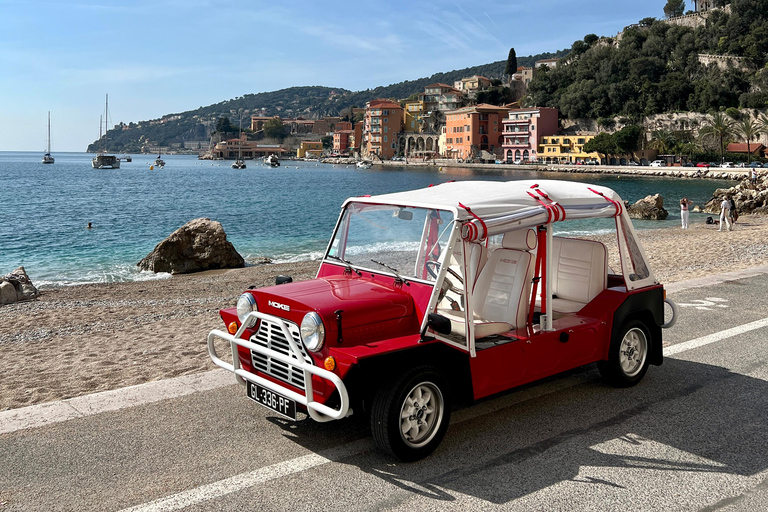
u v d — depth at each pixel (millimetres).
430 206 4879
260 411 5605
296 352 4379
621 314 6055
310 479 4328
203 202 56531
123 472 4418
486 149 159375
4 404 6355
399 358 4375
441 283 4691
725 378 6590
